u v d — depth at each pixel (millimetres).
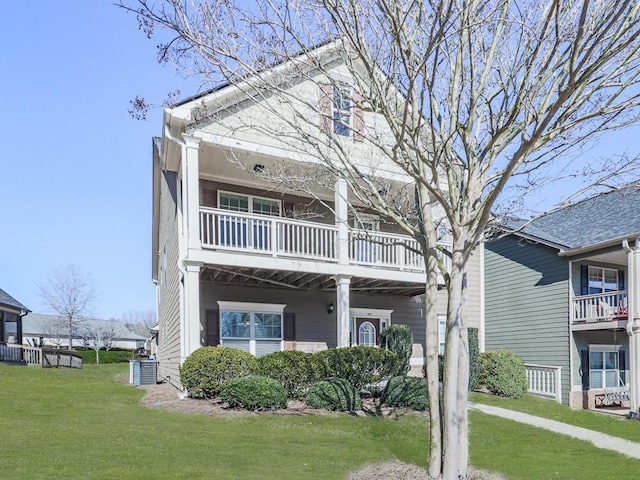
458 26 5605
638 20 4535
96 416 9086
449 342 5504
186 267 11188
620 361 16719
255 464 6344
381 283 14094
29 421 8320
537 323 16906
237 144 11461
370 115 12203
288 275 13039
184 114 11031
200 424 8719
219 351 10945
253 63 5934
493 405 13234
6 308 25031
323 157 6547
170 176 15430
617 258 16250
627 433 10492
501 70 5902
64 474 5465
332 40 6293
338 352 11852
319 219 14953
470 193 5781
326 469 6223
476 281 19109
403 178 12438
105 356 37094
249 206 14227
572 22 5359
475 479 5781
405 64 4980
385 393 11391
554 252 16531
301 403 10992
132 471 5730
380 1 4934
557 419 11789
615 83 5238
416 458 7027
